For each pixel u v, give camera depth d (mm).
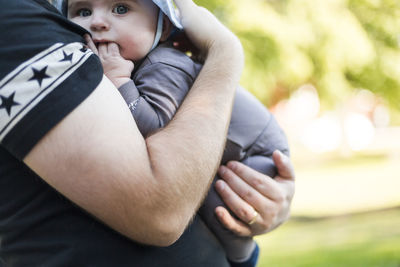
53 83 1060
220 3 6113
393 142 28609
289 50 7164
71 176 1059
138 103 1281
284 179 1562
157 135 1179
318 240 8188
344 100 9469
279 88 10391
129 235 1123
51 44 1098
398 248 7098
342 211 11109
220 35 1496
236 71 1400
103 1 1405
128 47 1402
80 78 1092
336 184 15516
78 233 1136
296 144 24625
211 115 1240
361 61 8359
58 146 1049
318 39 7910
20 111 1034
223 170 1502
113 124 1096
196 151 1161
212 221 1491
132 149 1097
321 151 26078
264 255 7184
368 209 11180
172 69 1386
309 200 12820
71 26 1236
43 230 1137
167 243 1154
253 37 6789
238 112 1581
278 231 9289
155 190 1094
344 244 7672
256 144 1582
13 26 1090
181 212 1139
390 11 9031
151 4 1457
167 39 1589
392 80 9516
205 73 1385
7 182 1146
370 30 9055
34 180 1135
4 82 1041
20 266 1159
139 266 1189
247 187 1478
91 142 1062
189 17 1547
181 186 1126
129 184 1072
